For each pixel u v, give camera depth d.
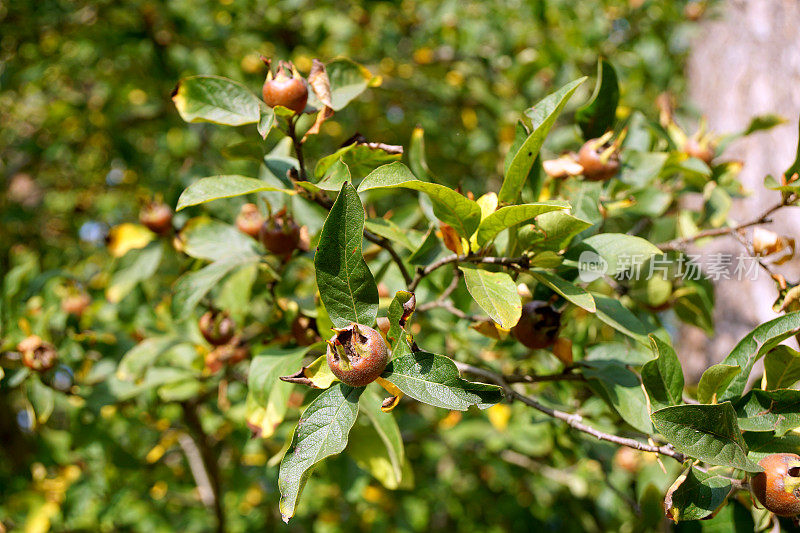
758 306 1.11
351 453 0.82
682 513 0.58
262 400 0.69
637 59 1.72
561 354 0.69
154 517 1.42
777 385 0.63
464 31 1.76
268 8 1.67
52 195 2.22
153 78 1.64
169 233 0.86
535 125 0.65
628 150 0.77
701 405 0.57
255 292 0.88
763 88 1.27
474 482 1.64
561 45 1.60
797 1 1.27
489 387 0.56
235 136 1.81
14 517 1.27
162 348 0.85
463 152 1.81
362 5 1.76
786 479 0.57
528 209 0.59
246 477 1.23
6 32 1.64
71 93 1.91
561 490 1.41
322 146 1.69
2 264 1.68
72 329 0.92
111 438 1.12
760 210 1.16
